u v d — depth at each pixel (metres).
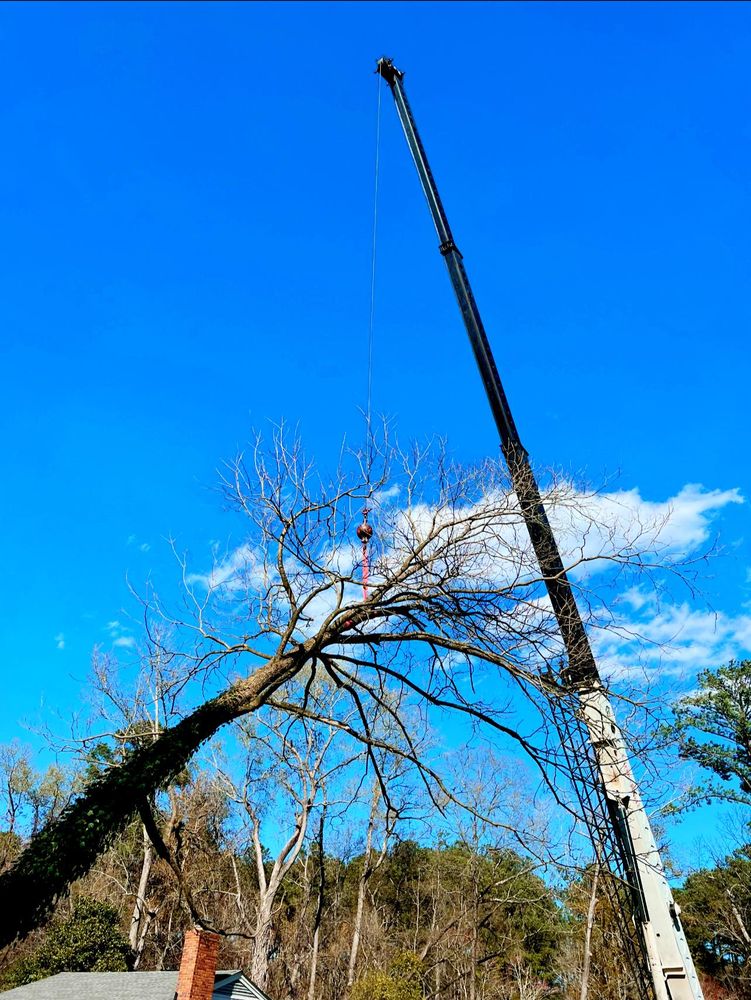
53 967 26.67
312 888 38.34
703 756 30.22
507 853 23.66
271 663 10.02
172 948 34.97
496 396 10.66
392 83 14.05
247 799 29.66
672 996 7.35
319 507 10.57
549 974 36.06
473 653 9.27
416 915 39.75
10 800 38.94
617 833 8.05
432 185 12.72
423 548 10.00
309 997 29.92
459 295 11.66
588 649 8.79
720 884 42.50
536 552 9.48
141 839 31.31
